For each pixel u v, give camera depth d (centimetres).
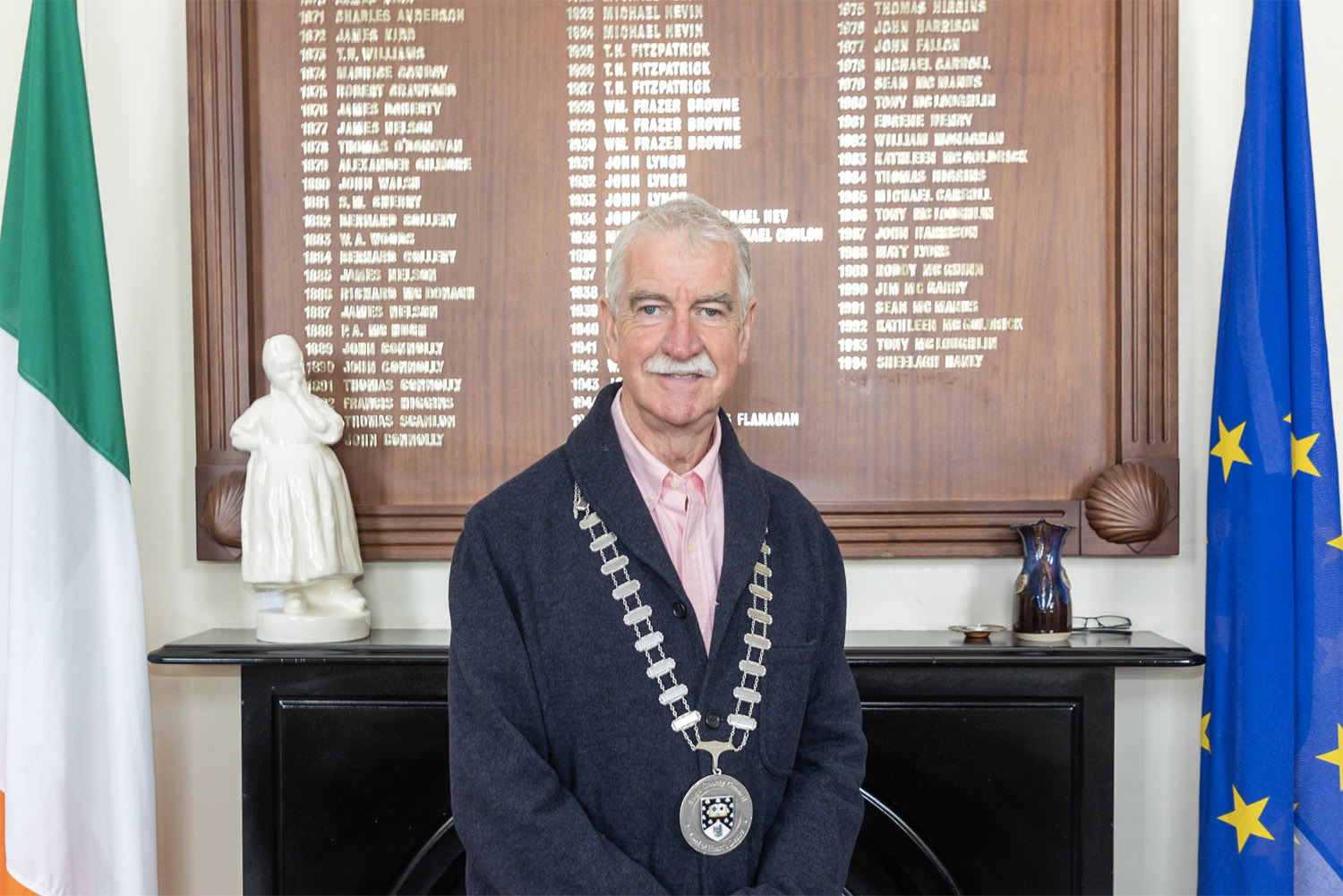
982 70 156
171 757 160
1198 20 158
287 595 146
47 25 139
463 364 158
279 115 157
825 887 95
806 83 157
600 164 157
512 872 90
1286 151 142
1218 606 142
